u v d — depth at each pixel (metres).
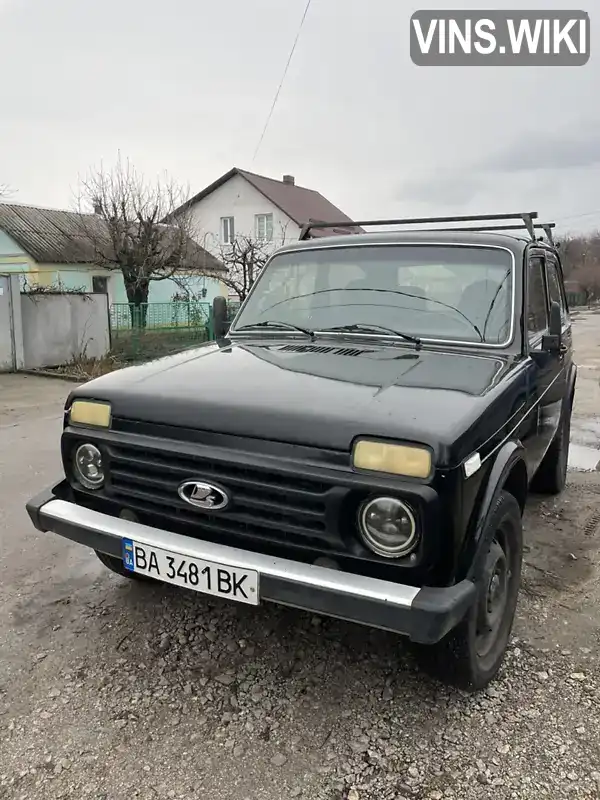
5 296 11.77
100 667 2.69
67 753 2.21
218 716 2.40
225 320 3.77
